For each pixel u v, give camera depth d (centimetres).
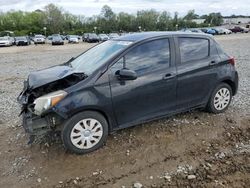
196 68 513
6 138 507
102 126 442
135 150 443
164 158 421
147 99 469
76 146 427
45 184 376
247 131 505
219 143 463
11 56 2323
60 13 9281
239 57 1602
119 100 444
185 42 514
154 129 506
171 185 364
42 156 437
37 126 418
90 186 368
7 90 898
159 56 482
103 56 471
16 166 418
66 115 409
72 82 432
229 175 382
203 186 361
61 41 4216
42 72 478
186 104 518
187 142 464
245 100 665
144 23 9344
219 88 557
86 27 9481
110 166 406
